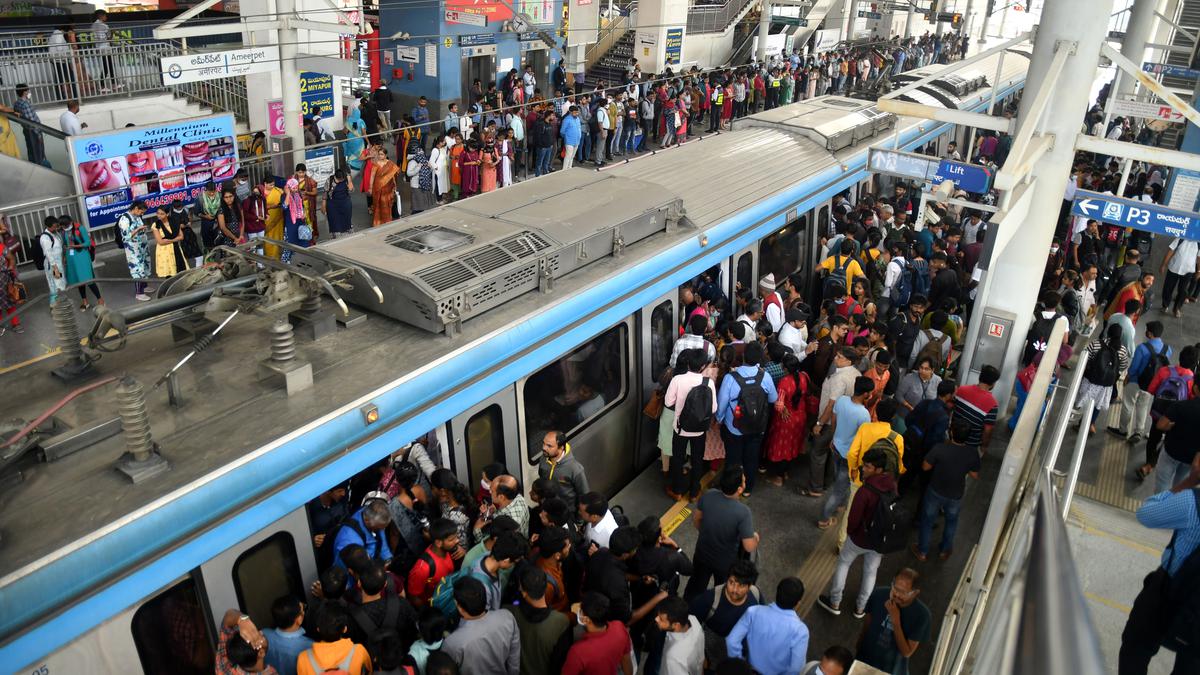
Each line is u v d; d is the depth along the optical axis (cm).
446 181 1630
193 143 1444
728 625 554
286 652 489
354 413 549
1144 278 1094
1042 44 902
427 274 650
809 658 684
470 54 2212
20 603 395
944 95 1689
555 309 717
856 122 1355
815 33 3350
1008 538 466
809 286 1248
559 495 620
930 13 3928
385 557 577
